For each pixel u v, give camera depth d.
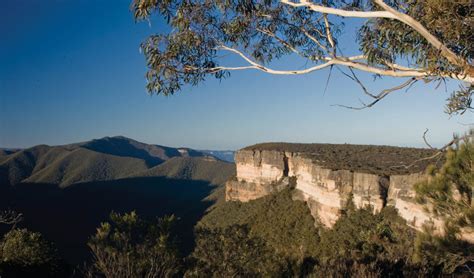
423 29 5.49
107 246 9.38
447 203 9.99
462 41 5.68
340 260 13.77
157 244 9.80
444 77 5.98
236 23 8.65
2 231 34.28
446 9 5.49
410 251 14.77
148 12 7.56
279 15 8.96
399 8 7.01
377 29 7.37
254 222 60.81
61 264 24.61
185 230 77.31
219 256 10.27
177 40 8.37
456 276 11.37
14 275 20.33
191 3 8.01
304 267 12.73
